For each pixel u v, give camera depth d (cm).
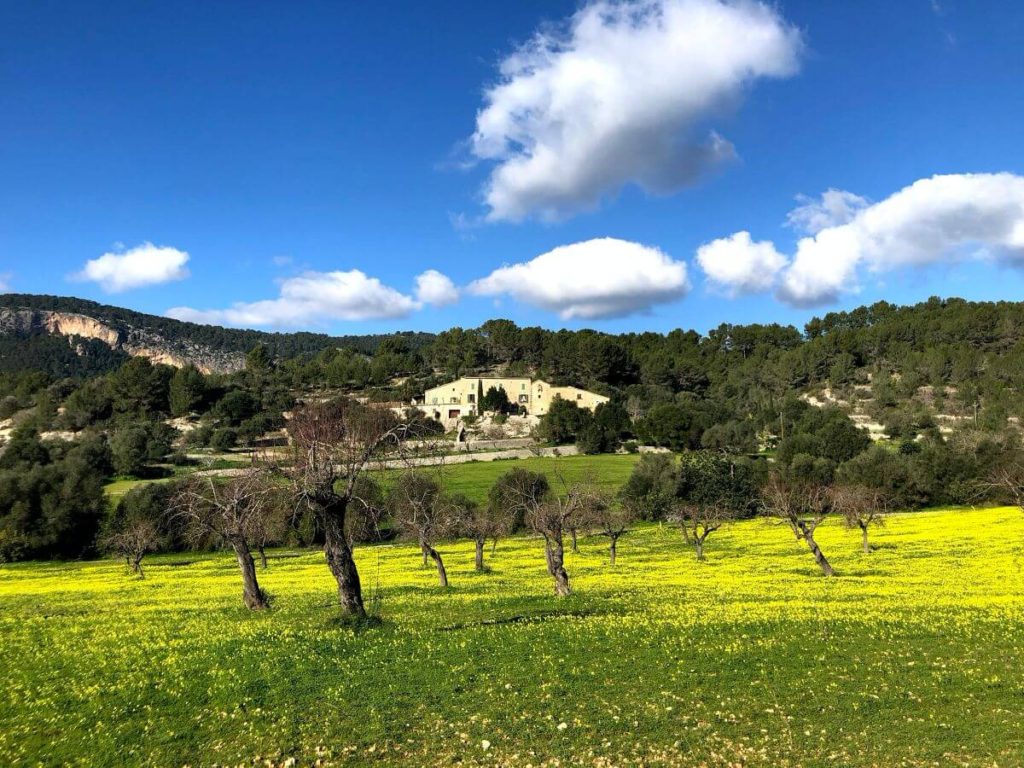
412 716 1720
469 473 12962
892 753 1440
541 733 1595
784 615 2750
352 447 3034
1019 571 4122
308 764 1492
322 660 2214
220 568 6919
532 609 3155
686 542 7738
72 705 1859
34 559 8881
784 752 1465
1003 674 1888
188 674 2111
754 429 15825
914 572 4362
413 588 4272
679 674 1984
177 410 18500
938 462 10188
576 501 4278
